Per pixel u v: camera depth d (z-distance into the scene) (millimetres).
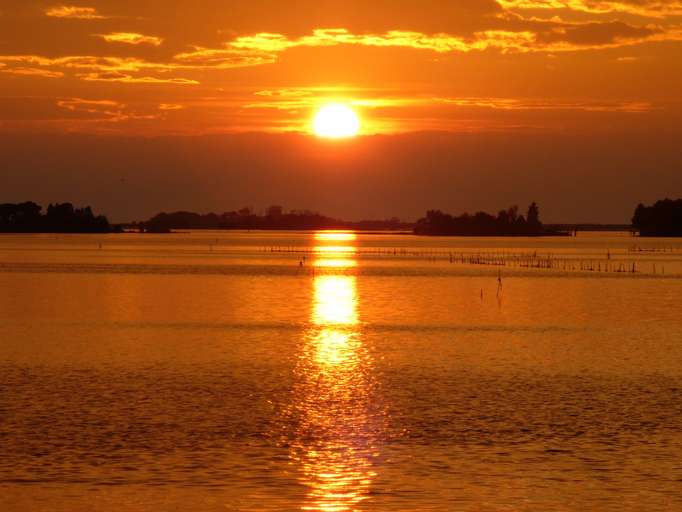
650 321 161625
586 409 80000
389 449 66562
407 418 76250
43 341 127438
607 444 68062
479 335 138250
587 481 59438
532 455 65062
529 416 77062
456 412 78688
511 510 54219
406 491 57312
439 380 95062
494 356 113938
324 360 109438
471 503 55312
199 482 58781
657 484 58812
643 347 124000
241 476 60094
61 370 100250
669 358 112625
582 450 66375
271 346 122875
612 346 125062
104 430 71250
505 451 66062
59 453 64750
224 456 64500
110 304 192000
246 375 97562
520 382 93938
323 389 89438
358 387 90688
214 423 74000
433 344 126500
